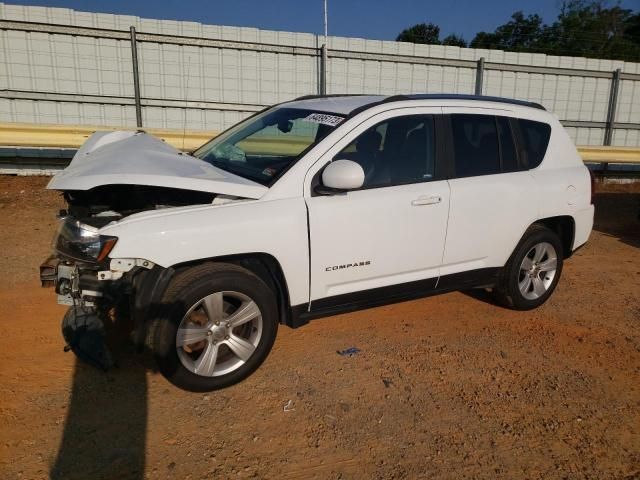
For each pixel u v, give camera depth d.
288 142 4.32
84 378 3.91
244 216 3.69
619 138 14.23
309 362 4.29
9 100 10.39
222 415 3.57
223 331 3.75
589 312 5.57
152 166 3.72
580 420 3.68
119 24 10.66
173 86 11.04
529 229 5.20
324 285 4.09
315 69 11.74
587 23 30.80
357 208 4.09
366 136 4.27
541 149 5.25
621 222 10.21
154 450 3.22
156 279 3.54
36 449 3.18
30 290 5.45
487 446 3.38
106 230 3.44
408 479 3.07
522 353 4.60
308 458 3.21
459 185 4.62
